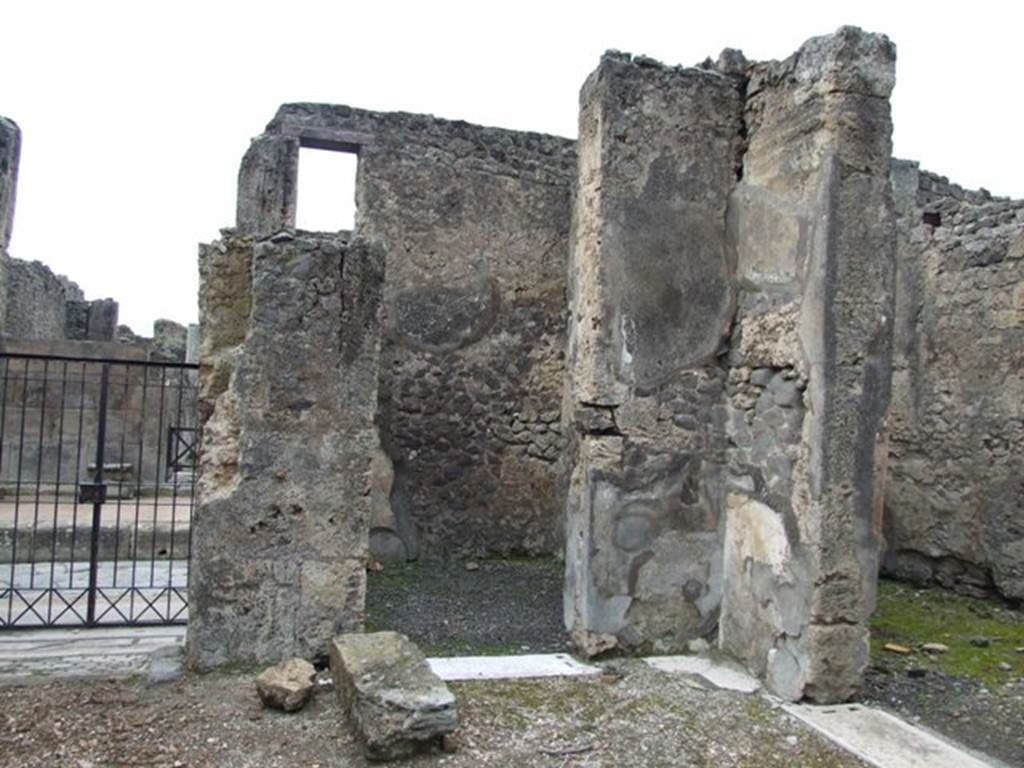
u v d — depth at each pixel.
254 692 3.91
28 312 14.29
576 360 5.05
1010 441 6.54
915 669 4.76
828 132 4.14
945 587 7.11
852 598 4.07
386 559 7.81
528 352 8.34
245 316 4.49
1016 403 6.50
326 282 4.39
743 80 4.95
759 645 4.41
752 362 4.64
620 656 4.66
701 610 4.80
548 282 8.43
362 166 7.99
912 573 7.38
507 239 8.31
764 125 4.70
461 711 3.76
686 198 4.83
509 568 7.65
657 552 4.73
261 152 7.80
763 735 3.64
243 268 4.52
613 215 4.70
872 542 4.11
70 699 3.77
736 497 4.72
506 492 8.22
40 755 3.17
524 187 8.38
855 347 4.11
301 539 4.32
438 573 7.34
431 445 8.02
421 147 8.09
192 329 12.05
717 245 4.88
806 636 4.05
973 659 5.09
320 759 3.23
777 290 4.45
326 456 4.37
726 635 4.73
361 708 3.33
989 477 6.70
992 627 5.90
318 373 4.37
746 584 4.58
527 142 8.42
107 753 3.21
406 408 7.96
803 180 4.30
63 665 4.27
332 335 4.39
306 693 3.73
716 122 4.89
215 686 3.99
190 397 11.88
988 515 6.69
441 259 8.11
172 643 4.71
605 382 4.66
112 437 10.51
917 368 7.39
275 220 7.79
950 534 7.00
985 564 6.70
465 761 3.26
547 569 7.63
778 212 4.47
